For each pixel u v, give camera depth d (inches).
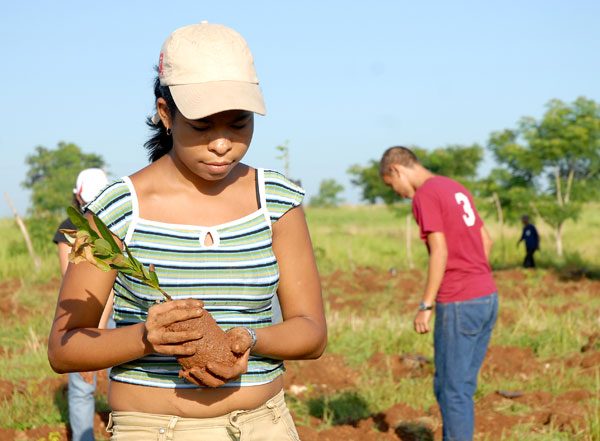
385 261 841.5
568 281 628.4
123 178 82.2
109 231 72.7
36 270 624.4
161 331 72.5
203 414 81.3
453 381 174.7
